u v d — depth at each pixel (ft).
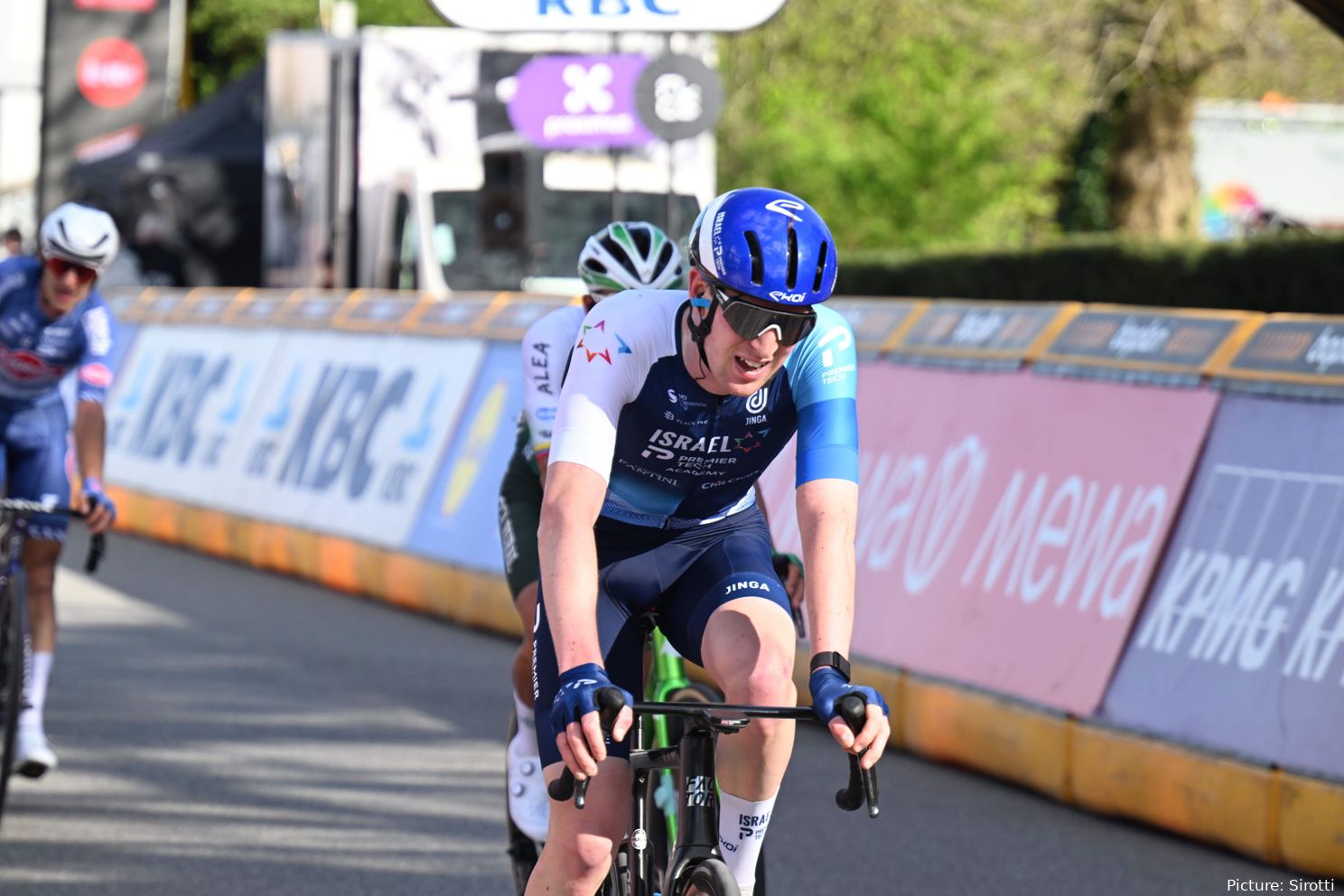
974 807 48.39
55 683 63.46
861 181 166.09
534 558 38.24
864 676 56.03
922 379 58.80
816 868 42.63
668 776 34.22
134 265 176.14
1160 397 49.19
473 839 45.03
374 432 86.89
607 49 128.47
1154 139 170.50
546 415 36.04
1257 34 157.38
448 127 129.80
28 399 50.75
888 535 57.77
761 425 28.53
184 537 100.27
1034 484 52.37
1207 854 43.70
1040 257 124.47
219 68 322.75
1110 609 48.19
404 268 129.39
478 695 62.85
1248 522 45.16
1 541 50.01
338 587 86.28
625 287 34.96
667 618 30.14
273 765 52.47
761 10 84.84
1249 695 43.39
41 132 229.04
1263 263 106.63
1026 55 168.04
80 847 43.98
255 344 100.58
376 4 268.82
